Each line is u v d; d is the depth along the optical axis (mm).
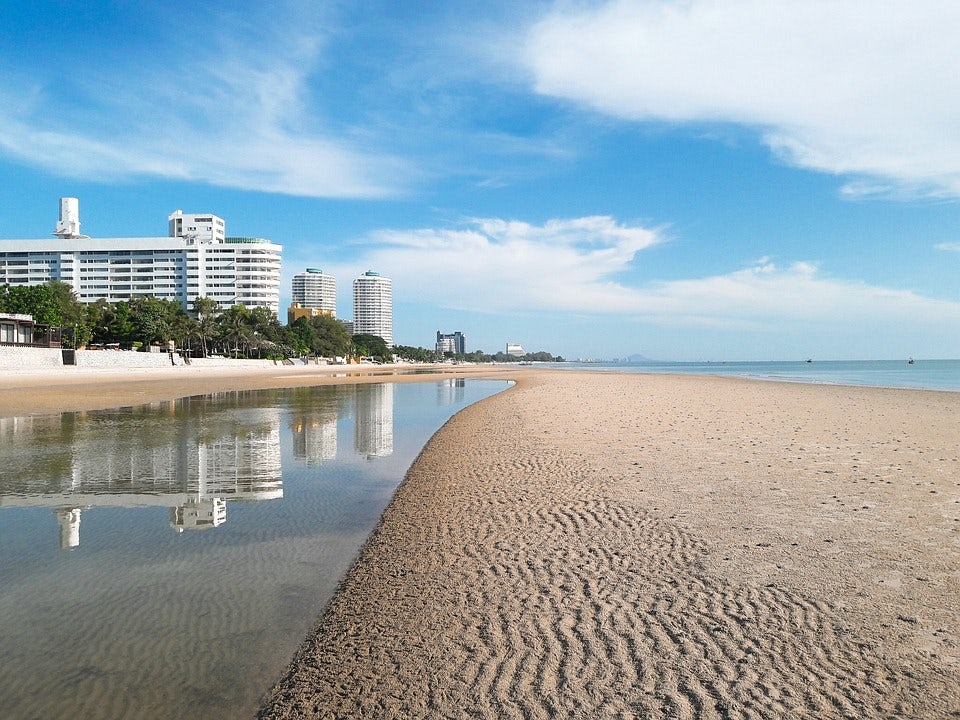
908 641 4598
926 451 13336
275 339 142250
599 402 28844
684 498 9180
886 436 15828
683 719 3715
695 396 33312
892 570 6062
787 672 4219
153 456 14516
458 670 4438
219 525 8695
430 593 5941
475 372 103562
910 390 39719
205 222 184750
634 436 16109
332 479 11969
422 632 5094
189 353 106062
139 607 5820
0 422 21297
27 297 82562
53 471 12609
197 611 5730
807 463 11922
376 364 197375
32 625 5438
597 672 4305
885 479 10375
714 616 5117
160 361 81875
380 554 7219
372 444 16609
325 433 18875
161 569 6883
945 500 8867
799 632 4785
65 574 6715
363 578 6449
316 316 187250
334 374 87125
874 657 4383
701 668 4309
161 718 4020
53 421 21656
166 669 4672
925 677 4102
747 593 5566
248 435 18281
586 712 3832
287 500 10211
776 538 7156
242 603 5906
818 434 16281
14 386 40812
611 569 6297
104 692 4348
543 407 26109
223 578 6590
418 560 6941
